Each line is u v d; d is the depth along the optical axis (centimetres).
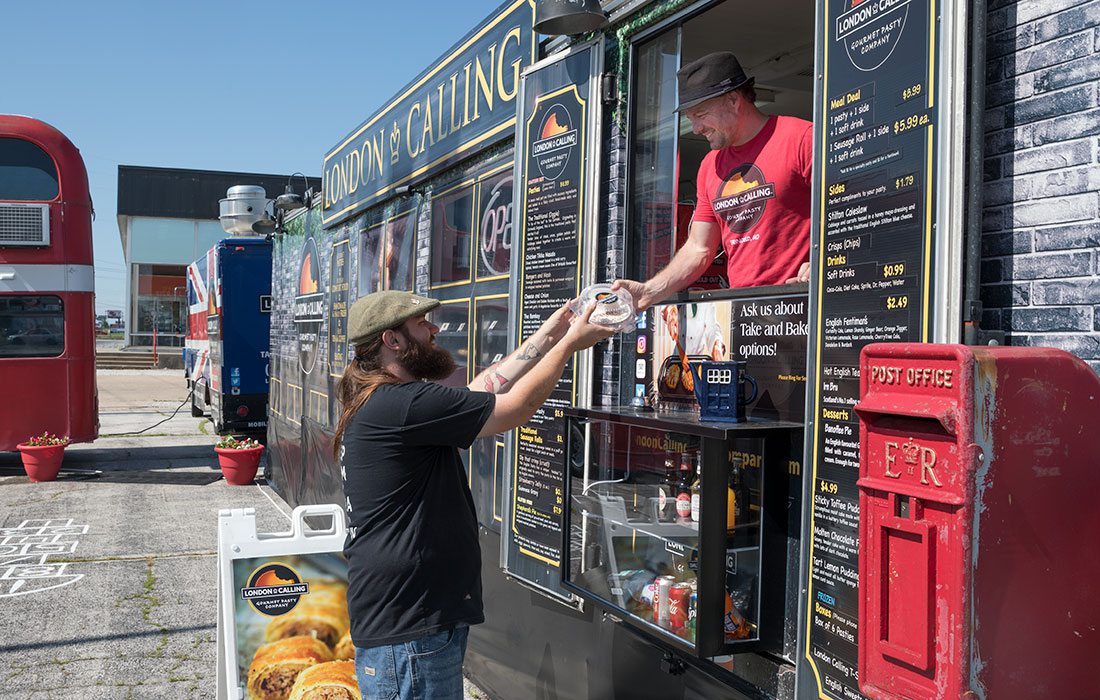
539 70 413
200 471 1203
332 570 345
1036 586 167
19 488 1055
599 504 343
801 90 550
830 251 248
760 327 295
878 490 180
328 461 775
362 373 258
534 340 274
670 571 298
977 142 212
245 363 1405
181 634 549
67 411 1136
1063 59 203
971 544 162
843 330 243
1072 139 200
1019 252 211
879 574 180
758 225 309
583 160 379
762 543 276
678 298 336
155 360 3575
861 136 238
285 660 335
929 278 216
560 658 387
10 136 1115
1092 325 195
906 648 173
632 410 329
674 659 311
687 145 537
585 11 355
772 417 288
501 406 246
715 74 310
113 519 882
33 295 1124
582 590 340
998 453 164
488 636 459
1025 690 167
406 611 242
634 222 375
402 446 244
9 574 676
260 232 1080
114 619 575
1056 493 169
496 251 468
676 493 297
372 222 690
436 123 550
